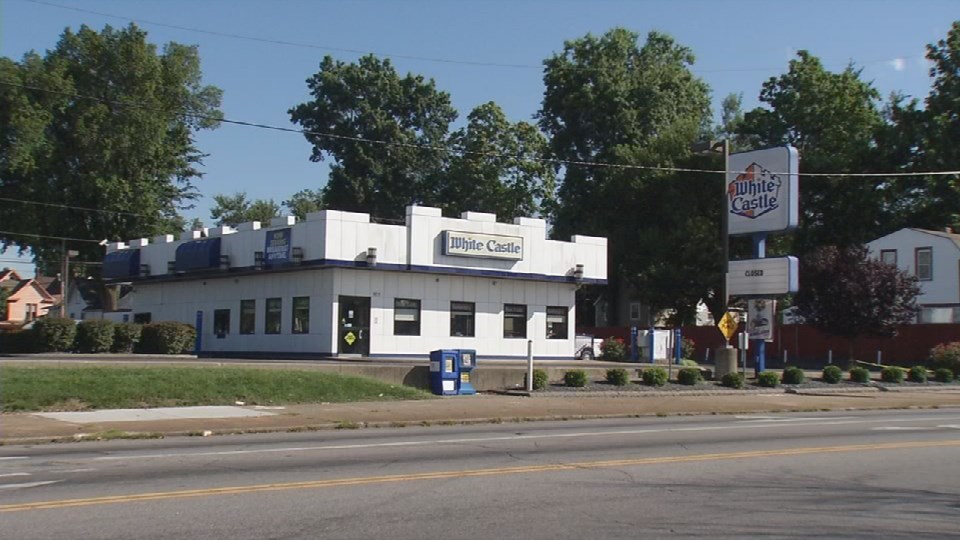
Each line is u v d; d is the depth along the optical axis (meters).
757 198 34.09
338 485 10.62
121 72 55.38
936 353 41.25
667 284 58.06
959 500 10.29
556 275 41.16
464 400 24.55
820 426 19.62
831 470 12.53
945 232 56.22
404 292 37.06
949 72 60.59
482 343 39.19
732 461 13.25
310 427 17.89
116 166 56.19
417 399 24.38
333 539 7.87
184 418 18.36
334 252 34.91
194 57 59.97
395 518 8.80
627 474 11.82
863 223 61.78
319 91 74.00
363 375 25.88
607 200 62.94
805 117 63.03
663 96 67.00
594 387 28.84
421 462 12.76
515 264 39.72
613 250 61.59
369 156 71.56
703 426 19.47
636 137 66.12
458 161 72.06
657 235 58.72
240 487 10.40
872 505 9.88
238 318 40.28
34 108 51.50
